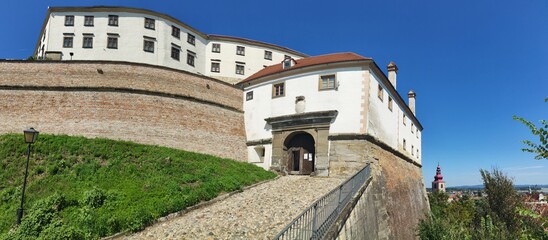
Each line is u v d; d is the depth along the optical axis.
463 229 19.25
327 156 20.38
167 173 15.36
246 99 26.56
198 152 22.89
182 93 23.89
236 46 39.66
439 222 20.11
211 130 24.11
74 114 20.81
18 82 21.17
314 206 7.71
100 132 20.67
